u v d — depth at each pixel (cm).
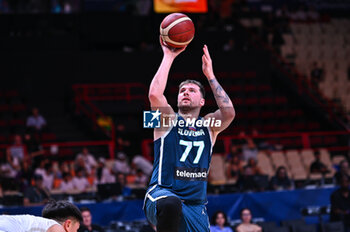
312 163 1814
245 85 2559
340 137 2420
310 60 2858
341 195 1391
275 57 2828
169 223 485
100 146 2169
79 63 2466
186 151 527
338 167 1900
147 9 2928
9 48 2481
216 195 1358
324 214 1412
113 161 1873
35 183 1416
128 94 2414
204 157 536
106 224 1280
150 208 511
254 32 2894
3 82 2402
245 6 3089
